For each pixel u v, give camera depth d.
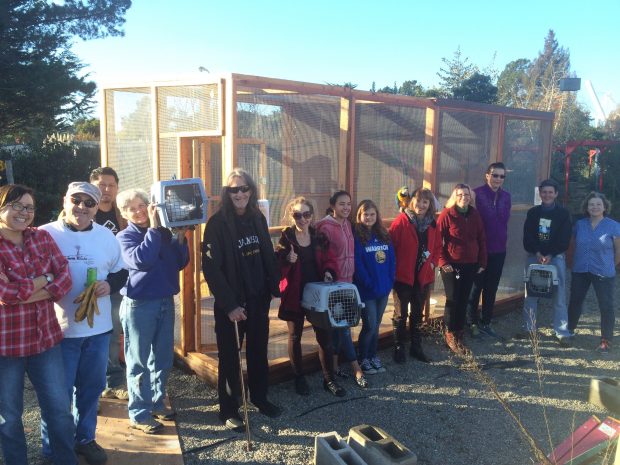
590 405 4.34
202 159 5.54
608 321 5.60
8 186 2.76
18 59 15.85
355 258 4.68
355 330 5.42
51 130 17.45
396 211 5.67
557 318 5.84
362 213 4.69
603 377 4.86
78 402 3.29
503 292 6.89
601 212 5.59
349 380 4.75
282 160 4.54
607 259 5.56
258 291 3.82
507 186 6.78
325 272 4.37
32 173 14.15
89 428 3.33
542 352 5.58
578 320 6.35
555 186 5.73
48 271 2.88
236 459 3.46
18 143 20.05
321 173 4.89
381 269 4.74
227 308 3.62
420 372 4.96
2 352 2.72
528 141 7.00
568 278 8.82
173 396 4.34
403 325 5.12
